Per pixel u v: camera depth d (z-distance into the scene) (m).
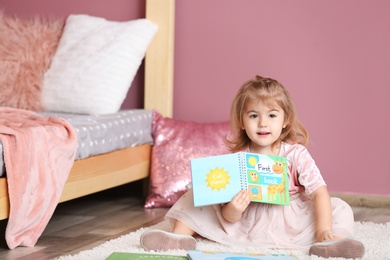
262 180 2.17
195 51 3.43
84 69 3.24
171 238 2.06
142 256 1.85
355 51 3.15
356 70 3.16
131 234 2.34
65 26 3.44
